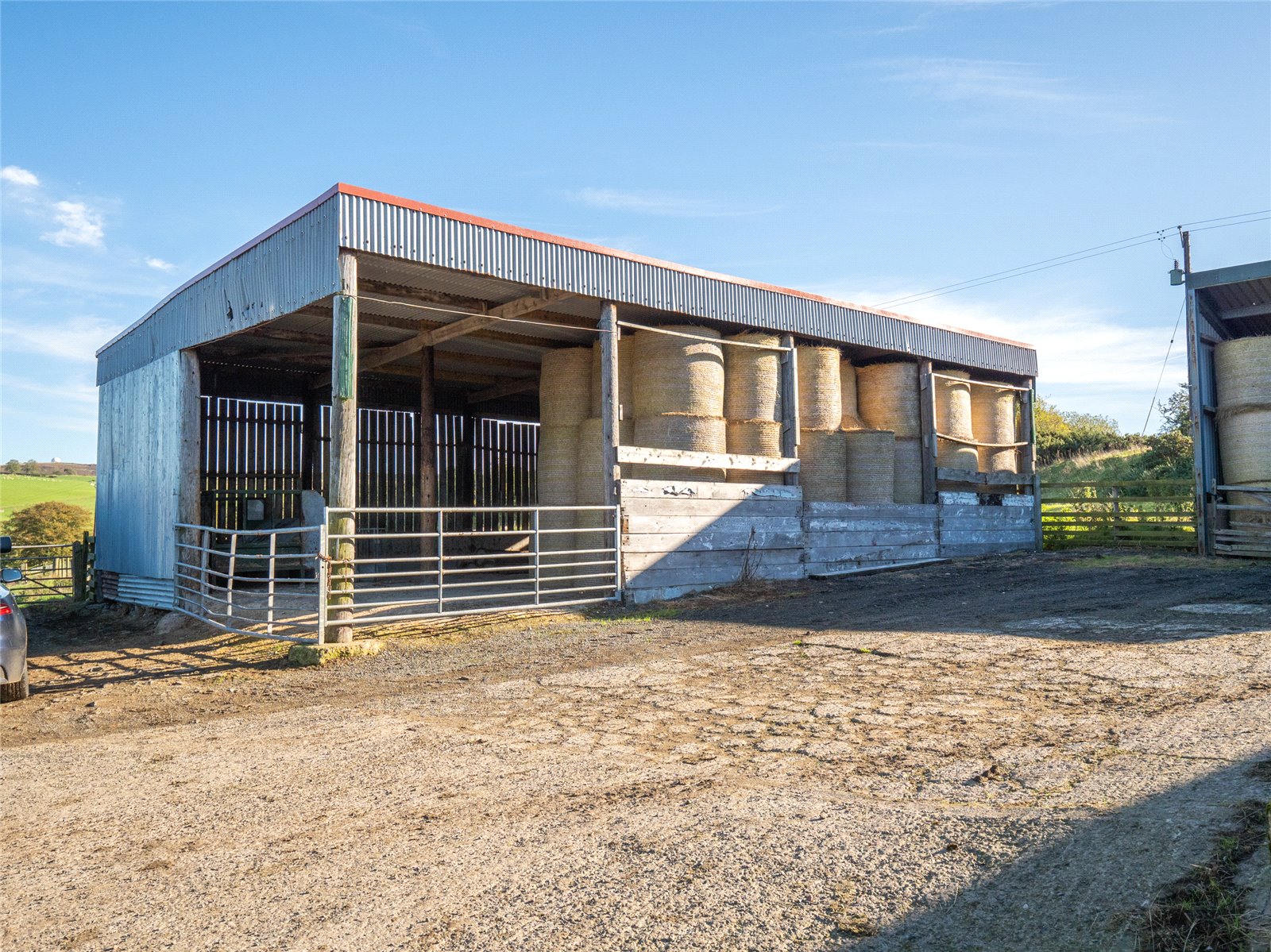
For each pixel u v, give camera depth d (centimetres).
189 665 906
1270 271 1421
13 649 739
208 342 1209
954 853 328
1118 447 3070
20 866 370
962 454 1647
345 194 930
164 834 402
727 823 377
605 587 1139
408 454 1902
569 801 421
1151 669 645
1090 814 351
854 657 758
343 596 914
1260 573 1226
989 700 587
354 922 305
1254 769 384
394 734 573
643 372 1272
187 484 1252
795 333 1378
